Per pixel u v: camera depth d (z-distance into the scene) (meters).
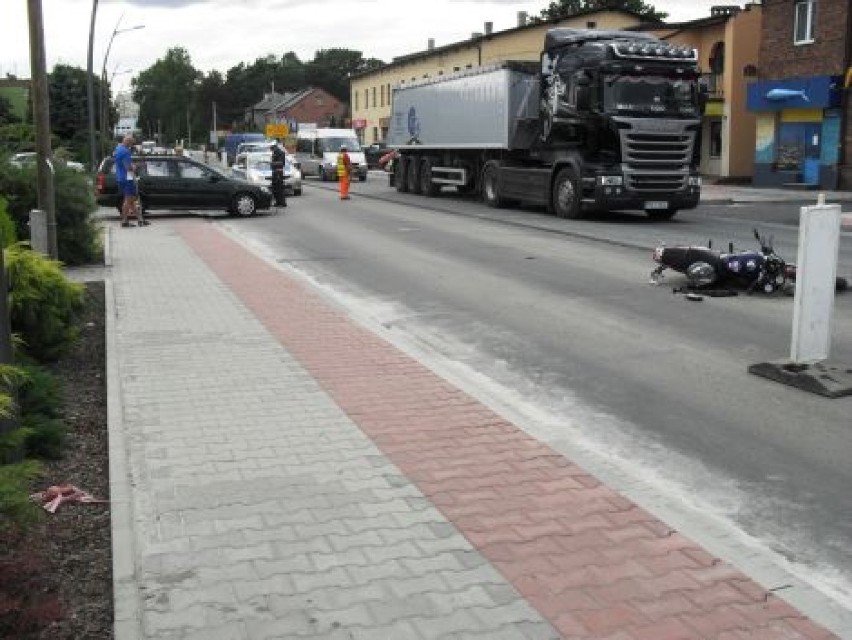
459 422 6.31
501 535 4.50
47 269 8.00
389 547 4.38
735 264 11.55
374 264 14.98
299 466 5.47
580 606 3.81
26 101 70.38
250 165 33.41
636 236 18.44
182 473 5.37
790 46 33.59
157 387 7.26
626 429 6.48
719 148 41.38
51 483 5.41
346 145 46.78
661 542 4.43
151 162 23.83
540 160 24.52
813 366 7.63
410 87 33.38
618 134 20.84
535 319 10.37
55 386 6.43
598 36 21.91
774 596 3.90
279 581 4.05
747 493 5.31
